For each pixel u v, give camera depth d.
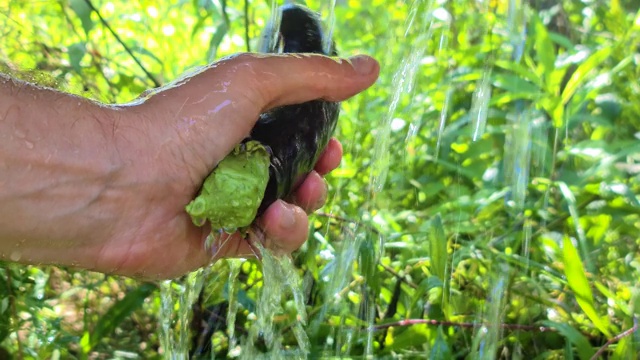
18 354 0.46
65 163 0.33
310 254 0.49
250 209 0.34
